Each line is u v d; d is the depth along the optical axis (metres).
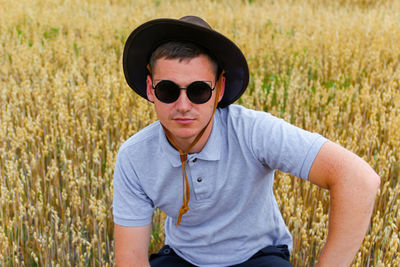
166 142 1.53
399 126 3.22
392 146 3.42
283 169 1.51
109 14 8.49
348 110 3.92
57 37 6.86
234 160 1.55
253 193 1.62
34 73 5.16
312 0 10.00
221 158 1.54
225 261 1.77
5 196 2.76
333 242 1.42
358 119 3.54
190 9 9.15
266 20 7.97
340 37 6.31
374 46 5.57
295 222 2.48
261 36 6.95
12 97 4.44
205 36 1.38
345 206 1.37
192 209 1.65
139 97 4.04
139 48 1.52
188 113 1.39
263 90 4.78
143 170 1.62
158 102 1.41
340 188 1.38
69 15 8.48
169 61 1.36
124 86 4.43
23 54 5.42
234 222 1.68
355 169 1.37
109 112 3.76
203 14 8.28
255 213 1.69
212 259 1.78
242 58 1.44
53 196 3.09
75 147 3.48
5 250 2.52
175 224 1.79
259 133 1.50
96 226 2.88
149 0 10.60
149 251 2.72
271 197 1.77
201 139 1.51
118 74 5.21
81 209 2.98
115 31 7.67
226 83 1.57
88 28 7.02
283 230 1.88
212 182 1.57
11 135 3.67
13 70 5.60
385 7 9.41
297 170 1.45
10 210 3.04
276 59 6.05
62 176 3.37
